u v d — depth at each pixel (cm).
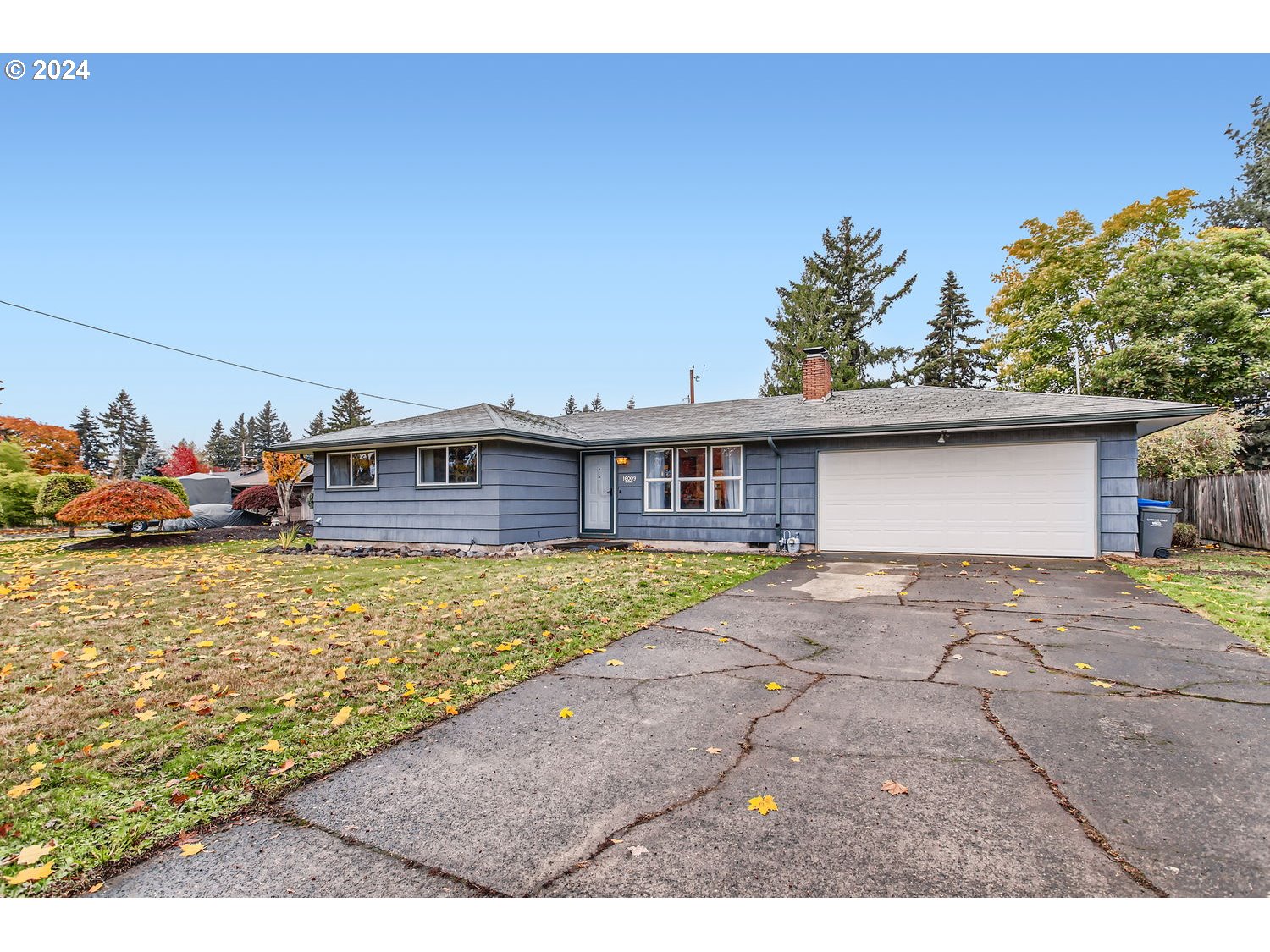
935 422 1062
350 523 1427
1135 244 1986
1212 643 496
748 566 979
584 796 267
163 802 259
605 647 507
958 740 323
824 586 793
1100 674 425
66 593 736
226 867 219
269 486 2300
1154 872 214
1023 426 1009
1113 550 1012
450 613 616
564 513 1408
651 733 336
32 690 396
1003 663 456
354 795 268
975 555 1093
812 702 381
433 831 241
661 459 1346
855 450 1182
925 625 576
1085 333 2175
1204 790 268
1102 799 261
